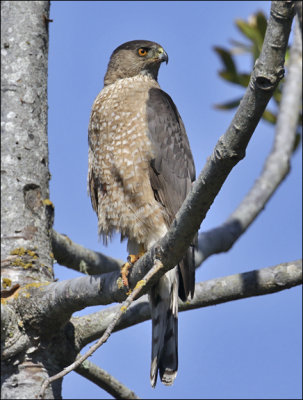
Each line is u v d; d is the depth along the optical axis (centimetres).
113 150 1064
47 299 845
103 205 1088
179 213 713
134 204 1048
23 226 920
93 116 1101
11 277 892
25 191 937
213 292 965
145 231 1048
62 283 848
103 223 1094
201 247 1110
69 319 879
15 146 946
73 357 905
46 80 1002
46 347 877
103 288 816
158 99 1096
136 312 968
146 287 812
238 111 609
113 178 1064
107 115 1078
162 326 993
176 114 1148
